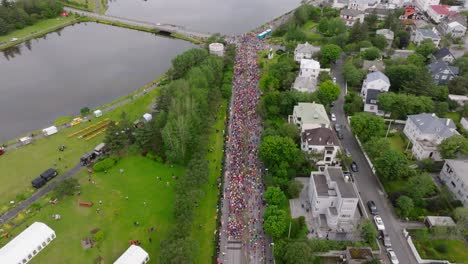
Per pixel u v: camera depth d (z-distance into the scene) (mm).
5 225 145250
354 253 125562
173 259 115000
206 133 186625
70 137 198500
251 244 136625
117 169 174875
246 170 171625
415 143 180125
